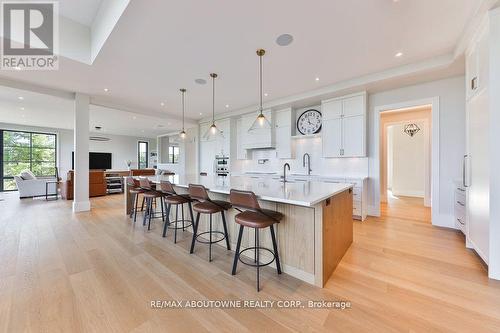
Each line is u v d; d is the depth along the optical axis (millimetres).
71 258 2490
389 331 1411
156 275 2123
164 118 6566
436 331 1404
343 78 3820
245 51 2893
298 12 2148
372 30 2453
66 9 2947
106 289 1880
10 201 6230
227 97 4906
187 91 4496
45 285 1931
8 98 4812
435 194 3680
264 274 2158
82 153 4758
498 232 1999
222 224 2898
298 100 4691
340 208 2441
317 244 1940
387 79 3541
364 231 3389
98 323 1481
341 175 4719
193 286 1938
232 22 2293
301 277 2062
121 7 2176
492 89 2018
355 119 4191
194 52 2920
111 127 8727
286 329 1441
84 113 4688
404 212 4641
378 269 2213
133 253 2645
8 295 1782
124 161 11117
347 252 2615
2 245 2879
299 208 2088
